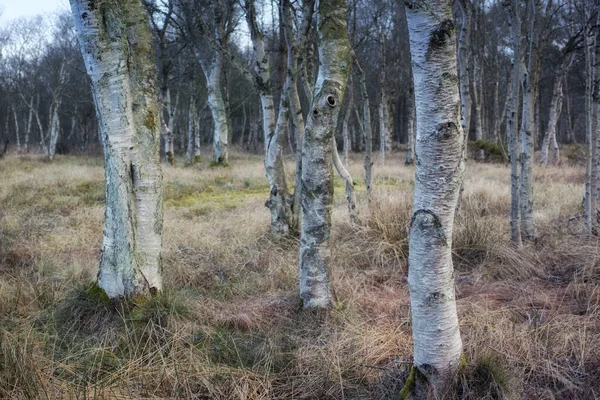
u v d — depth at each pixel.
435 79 2.52
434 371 2.75
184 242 6.43
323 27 4.03
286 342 3.77
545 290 4.68
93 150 28.03
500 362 3.01
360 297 4.57
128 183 3.98
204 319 4.12
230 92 28.53
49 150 22.45
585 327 3.54
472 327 3.70
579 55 18.42
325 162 4.12
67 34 25.14
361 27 18.11
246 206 9.38
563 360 3.27
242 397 3.01
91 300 4.09
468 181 11.06
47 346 3.59
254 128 32.19
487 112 28.45
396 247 5.83
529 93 5.82
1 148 31.41
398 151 31.52
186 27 15.23
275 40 14.06
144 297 4.07
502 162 19.12
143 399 2.97
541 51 10.57
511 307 4.21
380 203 7.03
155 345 3.52
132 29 4.04
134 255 4.04
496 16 19.44
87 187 11.53
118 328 3.79
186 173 14.64
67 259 5.93
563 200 8.71
